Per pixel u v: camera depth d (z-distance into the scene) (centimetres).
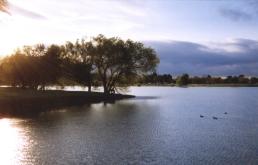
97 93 10556
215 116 5616
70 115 5641
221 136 3556
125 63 10344
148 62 10538
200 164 2442
